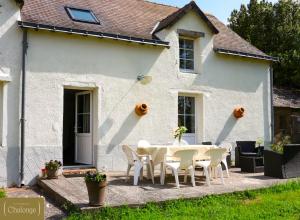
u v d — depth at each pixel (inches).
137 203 278.5
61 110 406.9
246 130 556.1
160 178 367.2
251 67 570.6
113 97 441.7
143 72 465.7
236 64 554.3
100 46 436.8
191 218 257.3
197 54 522.6
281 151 445.7
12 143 375.9
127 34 462.0
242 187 338.6
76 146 467.2
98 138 429.4
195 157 354.9
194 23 514.3
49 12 439.8
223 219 256.1
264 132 576.4
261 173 432.1
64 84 410.0
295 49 936.9
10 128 375.6
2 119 371.6
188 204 292.5
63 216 269.1
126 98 450.9
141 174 377.1
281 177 388.8
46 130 395.9
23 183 377.1
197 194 308.5
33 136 387.9
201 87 514.9
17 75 382.0
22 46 386.0
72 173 401.7
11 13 381.7
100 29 444.8
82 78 421.7
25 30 386.6
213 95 526.0
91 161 438.3
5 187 368.5
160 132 473.7
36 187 372.8
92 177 269.6
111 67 442.3
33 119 388.8
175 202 291.6
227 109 538.3
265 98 582.9
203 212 273.7
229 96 541.6
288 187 349.4
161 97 478.0
